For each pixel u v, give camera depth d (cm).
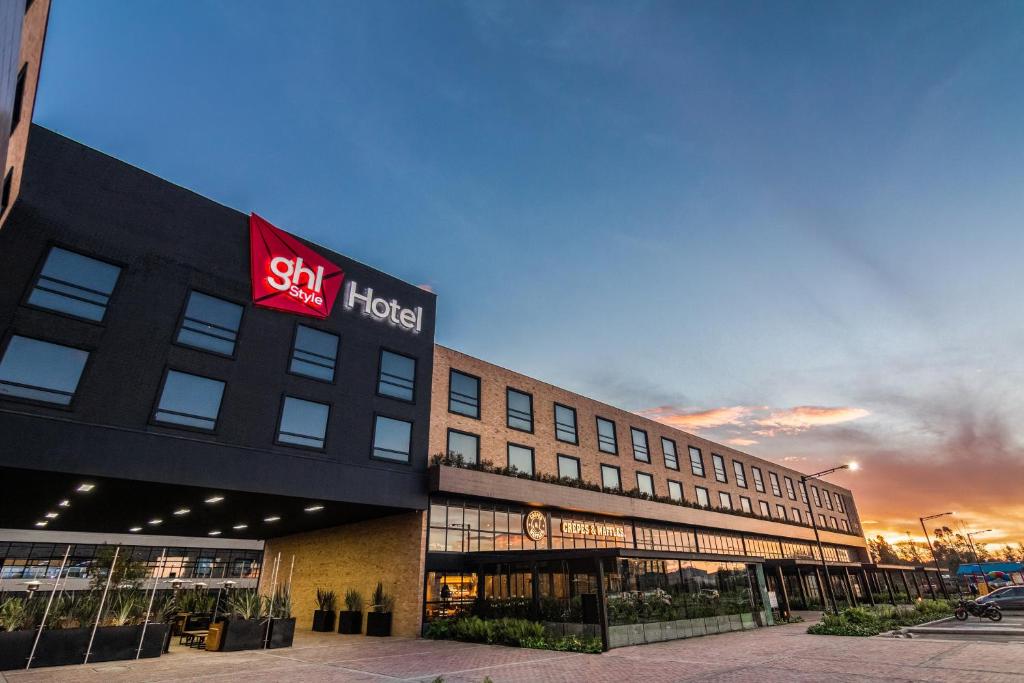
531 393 3062
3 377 1405
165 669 1334
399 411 2294
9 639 1334
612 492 3173
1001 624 2172
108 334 1611
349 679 1200
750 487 4878
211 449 1708
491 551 2255
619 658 1488
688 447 4291
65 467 1430
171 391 1688
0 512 2142
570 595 1841
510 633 1798
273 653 1636
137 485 1627
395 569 2230
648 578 1961
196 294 1847
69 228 1625
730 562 2442
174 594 2209
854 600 3828
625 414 3759
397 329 2442
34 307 1502
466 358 2748
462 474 2280
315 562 2764
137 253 1747
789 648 1641
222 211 2005
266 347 1966
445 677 1219
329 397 2081
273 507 2100
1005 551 13638
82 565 4009
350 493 1995
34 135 1631
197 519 2403
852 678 1125
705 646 1730
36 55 1323
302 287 2152
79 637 1434
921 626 2219
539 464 2911
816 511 5841
